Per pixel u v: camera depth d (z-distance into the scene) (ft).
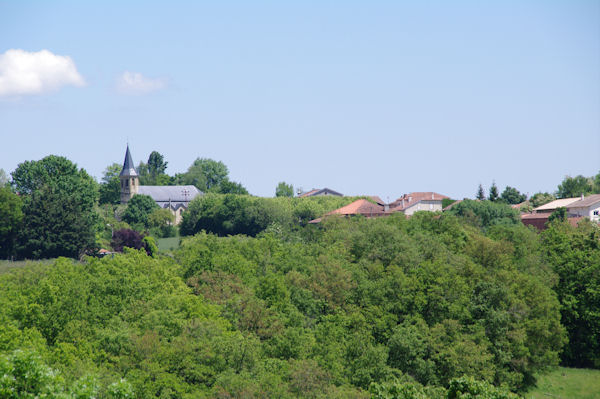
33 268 317.42
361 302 286.46
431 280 283.79
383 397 153.38
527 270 331.36
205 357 211.61
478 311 279.69
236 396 190.08
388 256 339.77
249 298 268.62
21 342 193.77
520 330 270.67
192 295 266.57
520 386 274.57
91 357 198.49
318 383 203.21
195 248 361.10
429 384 227.61
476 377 239.71
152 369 196.54
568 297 322.14
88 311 240.32
